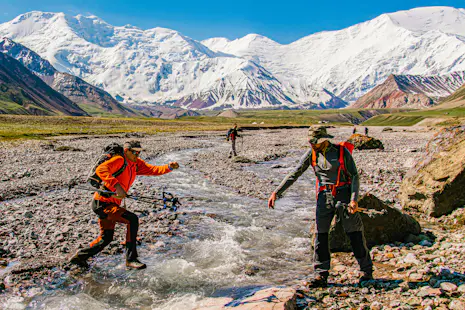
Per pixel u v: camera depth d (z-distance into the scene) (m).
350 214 6.74
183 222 11.67
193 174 22.92
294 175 7.03
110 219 7.64
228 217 12.41
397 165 25.08
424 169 12.33
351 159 6.75
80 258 7.78
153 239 9.88
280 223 11.76
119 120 132.38
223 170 24.56
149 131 81.38
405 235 9.62
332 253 9.02
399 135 72.31
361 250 6.95
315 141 6.79
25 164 25.28
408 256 8.05
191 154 36.06
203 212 12.98
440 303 5.73
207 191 17.19
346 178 6.80
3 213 12.02
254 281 7.35
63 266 7.85
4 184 17.25
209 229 10.98
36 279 7.25
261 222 11.85
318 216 6.95
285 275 7.66
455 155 11.61
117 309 6.22
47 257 8.32
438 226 10.66
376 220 9.27
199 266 8.14
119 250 9.02
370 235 9.29
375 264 8.05
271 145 49.19
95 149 37.53
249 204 14.58
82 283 7.18
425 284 6.62
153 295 6.72
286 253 9.05
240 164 28.27
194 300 6.41
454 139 12.09
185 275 7.59
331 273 7.70
